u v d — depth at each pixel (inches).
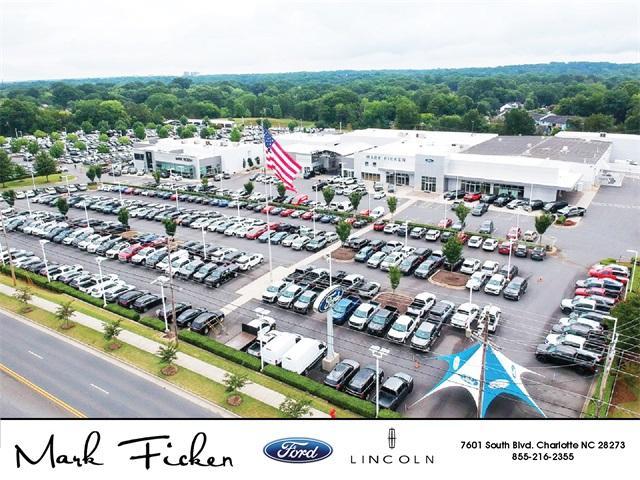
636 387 1338.6
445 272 2121.1
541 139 4274.1
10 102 7529.5
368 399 1293.1
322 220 2834.6
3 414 1254.3
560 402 1282.0
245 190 3513.8
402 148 3907.5
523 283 1897.1
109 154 5659.5
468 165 3326.8
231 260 2222.0
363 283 1967.3
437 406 1274.6
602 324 1590.8
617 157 4318.4
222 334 1667.1
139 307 1819.6
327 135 4909.0
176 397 1332.4
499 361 1205.7
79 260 2368.4
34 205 3459.6
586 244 2409.0
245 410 1273.4
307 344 1472.7
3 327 1753.2
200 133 7111.2
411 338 1609.3
